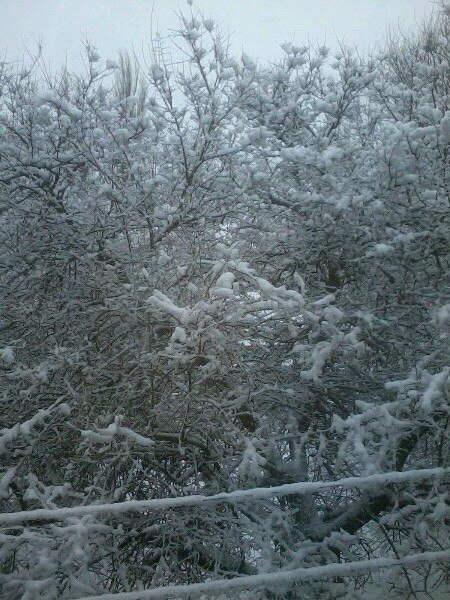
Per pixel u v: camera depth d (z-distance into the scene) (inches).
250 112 250.5
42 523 184.5
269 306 187.5
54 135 242.4
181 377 198.4
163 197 238.4
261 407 221.6
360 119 264.4
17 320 220.4
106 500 183.0
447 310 185.9
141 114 245.1
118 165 244.1
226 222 241.1
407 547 186.7
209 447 201.2
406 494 192.7
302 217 236.8
